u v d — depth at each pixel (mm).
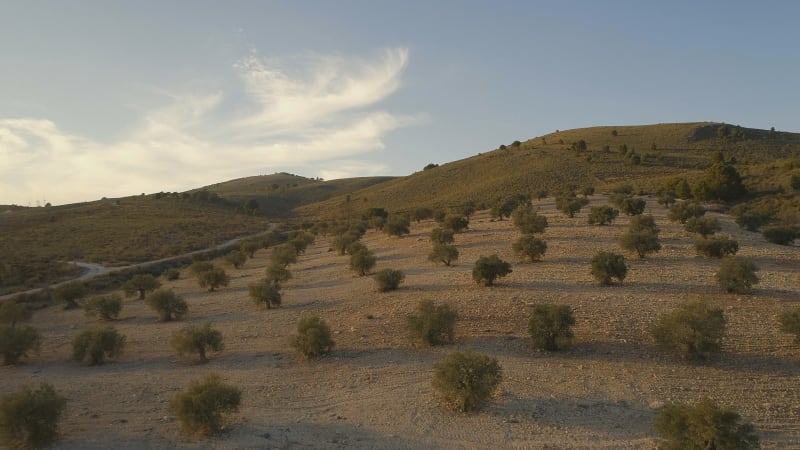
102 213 119688
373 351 18281
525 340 18016
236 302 30234
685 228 38031
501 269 25656
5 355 19938
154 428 12875
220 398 12453
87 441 12195
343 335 20516
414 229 60875
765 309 19328
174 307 26672
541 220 41562
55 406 12172
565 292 23250
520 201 74125
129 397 15391
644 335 17422
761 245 33906
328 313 24547
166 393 15602
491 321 20172
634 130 178250
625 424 11859
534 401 13266
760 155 126188
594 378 14461
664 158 124938
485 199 110062
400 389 14742
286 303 28094
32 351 21719
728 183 64625
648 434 11336
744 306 19766
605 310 20141
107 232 89250
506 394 13750
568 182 110875
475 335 18859
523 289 24359
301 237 64812
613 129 186500
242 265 50781
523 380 14602
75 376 17984
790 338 16547
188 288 38031
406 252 42562
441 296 24516
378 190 171000
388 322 21516
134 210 127312
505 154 159250
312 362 17766
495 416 12555
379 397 14289
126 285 35531
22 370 19047
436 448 11234
